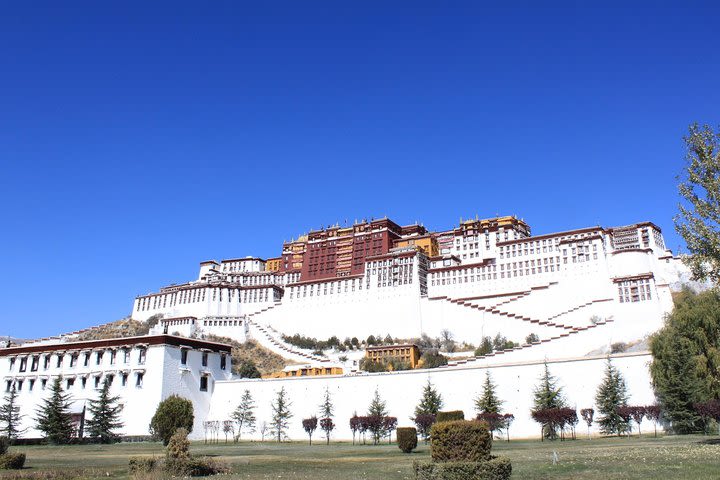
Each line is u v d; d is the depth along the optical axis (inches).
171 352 3068.4
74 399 3105.3
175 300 7126.0
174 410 2433.6
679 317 2204.7
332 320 6087.6
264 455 1787.6
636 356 2301.9
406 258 5944.9
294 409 2945.4
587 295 4854.8
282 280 7721.5
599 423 2274.9
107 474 1257.4
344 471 1232.8
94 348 3206.2
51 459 1745.8
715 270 1448.1
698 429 2014.0
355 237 7303.2
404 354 4781.0
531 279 5354.3
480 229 6579.7
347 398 2832.2
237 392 3154.5
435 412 2527.1
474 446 993.5
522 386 2466.8
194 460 1239.5
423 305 5605.3
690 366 2058.3
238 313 6865.2
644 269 4662.9
